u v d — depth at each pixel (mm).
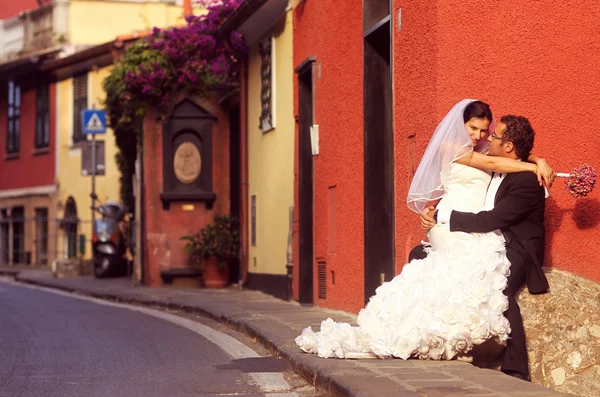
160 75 23656
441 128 9078
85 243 36469
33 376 9414
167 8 39250
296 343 10086
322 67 15500
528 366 8484
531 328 8594
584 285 8891
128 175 28203
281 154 18594
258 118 20562
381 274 13180
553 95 9883
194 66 23594
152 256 23891
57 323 15172
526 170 8742
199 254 22844
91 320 15711
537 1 9984
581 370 8484
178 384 8828
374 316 9047
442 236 8898
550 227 9734
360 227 13602
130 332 13727
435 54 10469
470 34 10281
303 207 17016
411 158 11258
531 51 9992
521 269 8695
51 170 39219
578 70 9820
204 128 24109
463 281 8531
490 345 8656
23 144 41406
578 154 9766
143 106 24062
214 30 23094
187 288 23156
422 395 6898
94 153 27984
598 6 9773
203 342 12367
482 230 8727
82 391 8461
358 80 13633
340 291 14633
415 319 8656
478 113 9023
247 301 17969
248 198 21672
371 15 13180
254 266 21109
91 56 36062
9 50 42594
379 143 13227
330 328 9602
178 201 24047
